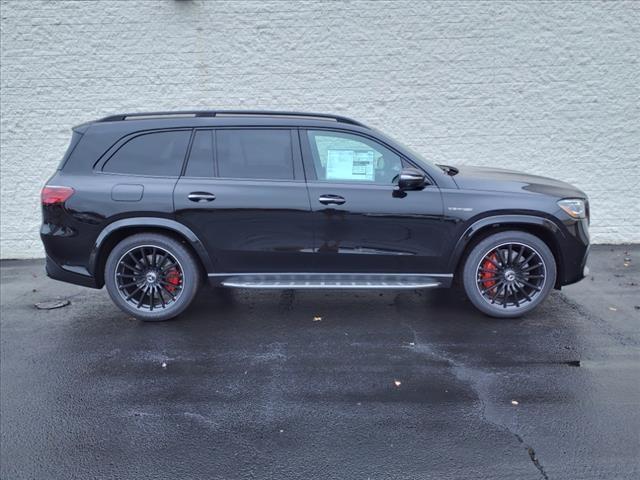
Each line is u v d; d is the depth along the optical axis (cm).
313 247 464
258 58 754
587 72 743
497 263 471
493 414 324
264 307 523
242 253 466
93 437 307
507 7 733
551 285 468
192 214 457
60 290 602
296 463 280
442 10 737
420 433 305
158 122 471
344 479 267
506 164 769
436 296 551
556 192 469
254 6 743
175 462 283
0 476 273
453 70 750
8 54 743
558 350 414
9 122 757
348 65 754
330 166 467
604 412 324
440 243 461
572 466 274
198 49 751
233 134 468
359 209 456
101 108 761
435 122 762
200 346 432
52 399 350
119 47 750
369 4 738
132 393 357
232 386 364
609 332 449
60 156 766
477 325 468
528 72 746
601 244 779
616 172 766
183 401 345
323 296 556
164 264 477
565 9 729
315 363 398
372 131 467
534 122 758
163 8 741
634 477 265
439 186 461
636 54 735
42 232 468
